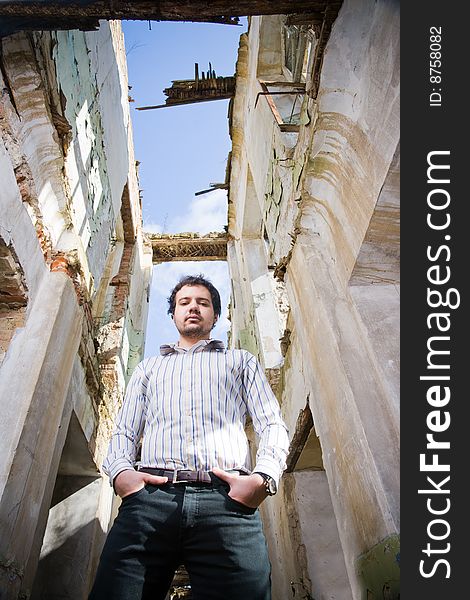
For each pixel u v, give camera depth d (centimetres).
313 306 339
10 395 304
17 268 319
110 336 726
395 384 248
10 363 318
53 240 399
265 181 621
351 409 261
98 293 802
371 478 229
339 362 282
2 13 262
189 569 168
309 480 514
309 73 368
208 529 167
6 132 307
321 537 471
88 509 530
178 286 265
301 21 286
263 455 180
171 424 191
